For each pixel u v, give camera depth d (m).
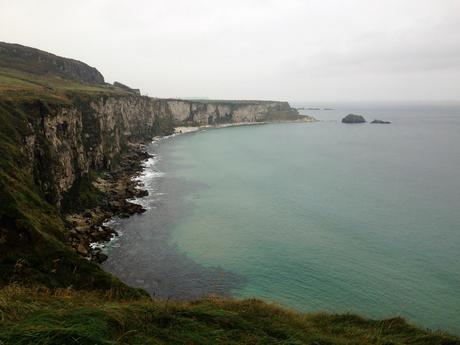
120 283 35.25
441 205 81.31
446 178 109.56
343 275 50.56
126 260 54.25
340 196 88.62
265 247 59.38
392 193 91.56
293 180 105.94
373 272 51.25
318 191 93.31
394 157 150.12
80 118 95.88
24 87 95.00
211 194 89.69
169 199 85.06
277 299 45.12
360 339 18.67
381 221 71.00
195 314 16.28
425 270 51.72
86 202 76.94
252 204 81.88
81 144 90.94
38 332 10.70
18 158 56.31
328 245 60.00
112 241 60.78
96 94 126.81
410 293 46.19
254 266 53.28
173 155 147.25
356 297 45.53
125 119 159.88
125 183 95.81
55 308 15.36
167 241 61.31
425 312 42.44
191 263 54.00
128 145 150.12
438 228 67.19
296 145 185.25
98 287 33.81
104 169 107.31
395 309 43.06
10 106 68.88
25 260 34.50
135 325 13.73
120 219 71.19
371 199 86.06
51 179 67.38
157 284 48.19
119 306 15.47
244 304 20.84
